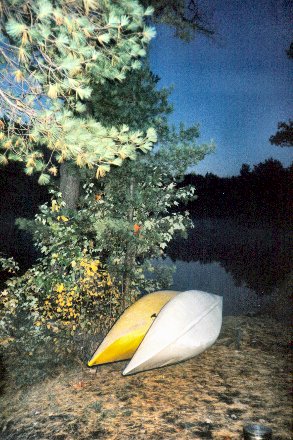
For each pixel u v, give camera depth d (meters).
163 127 7.20
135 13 3.21
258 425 4.04
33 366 6.15
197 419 4.41
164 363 5.47
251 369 5.74
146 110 7.02
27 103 3.35
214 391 5.08
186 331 5.45
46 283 6.57
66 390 5.39
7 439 4.31
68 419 4.59
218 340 7.04
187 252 29.20
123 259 7.44
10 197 34.41
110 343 5.96
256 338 7.12
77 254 6.62
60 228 6.84
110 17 3.06
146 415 4.55
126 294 7.32
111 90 6.75
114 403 4.89
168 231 7.49
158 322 5.48
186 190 7.58
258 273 18.69
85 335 6.78
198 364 5.98
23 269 14.60
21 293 7.38
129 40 3.33
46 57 3.14
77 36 3.05
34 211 35.16
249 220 74.19
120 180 7.36
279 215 67.81
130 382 5.46
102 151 3.36
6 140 3.59
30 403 5.18
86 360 6.29
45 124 3.33
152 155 7.26
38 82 3.31
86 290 6.91
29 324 6.92
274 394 4.92
